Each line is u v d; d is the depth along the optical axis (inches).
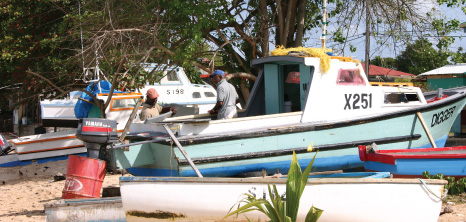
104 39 770.2
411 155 485.4
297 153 518.6
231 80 937.5
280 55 559.5
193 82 1047.6
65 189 438.6
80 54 777.6
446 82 991.0
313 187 343.9
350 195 343.0
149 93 631.8
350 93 560.1
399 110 585.0
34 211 474.6
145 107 633.0
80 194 434.0
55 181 650.8
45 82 952.3
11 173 732.7
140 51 796.6
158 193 359.9
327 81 544.7
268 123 515.5
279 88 592.4
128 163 470.3
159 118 494.0
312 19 986.7
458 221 389.4
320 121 538.9
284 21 938.7
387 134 576.4
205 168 475.5
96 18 808.3
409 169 488.1
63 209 392.8
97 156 456.8
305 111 532.7
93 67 832.3
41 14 966.4
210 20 801.6
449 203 452.4
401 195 346.9
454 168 489.7
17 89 1098.7
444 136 646.5
